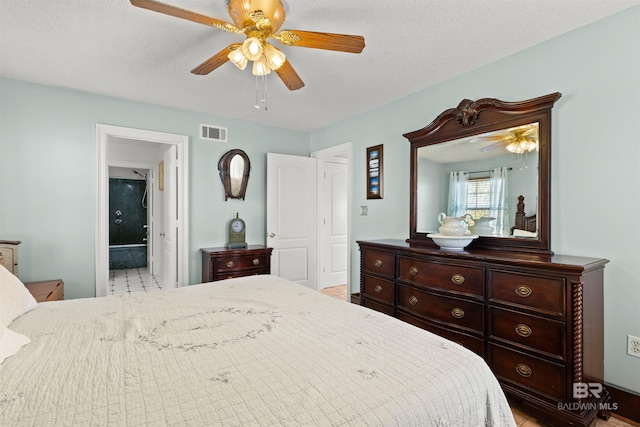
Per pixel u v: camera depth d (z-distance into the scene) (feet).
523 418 5.97
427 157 9.42
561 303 5.45
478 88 8.32
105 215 10.41
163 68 8.38
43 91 9.50
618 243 6.06
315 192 14.69
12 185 9.14
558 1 5.72
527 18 6.21
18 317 4.66
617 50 6.08
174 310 5.09
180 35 6.79
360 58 7.79
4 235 9.05
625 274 5.98
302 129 14.56
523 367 5.93
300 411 2.58
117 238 22.74
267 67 5.86
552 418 5.50
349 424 2.48
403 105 10.44
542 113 6.95
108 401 2.64
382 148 11.19
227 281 7.17
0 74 8.79
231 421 2.43
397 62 8.02
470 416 3.13
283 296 5.95
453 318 7.08
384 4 5.77
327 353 3.64
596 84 6.34
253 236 13.56
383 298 8.89
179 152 11.81
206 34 6.75
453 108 8.73
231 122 12.91
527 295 5.88
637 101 5.87
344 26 6.44
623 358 5.98
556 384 5.49
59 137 9.72
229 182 12.70
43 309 5.10
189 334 4.14
